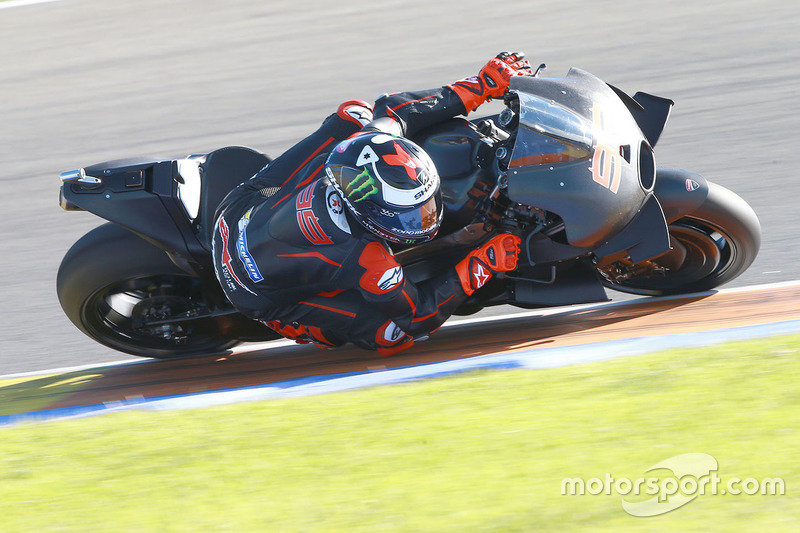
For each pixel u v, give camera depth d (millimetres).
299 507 11141
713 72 28625
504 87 15359
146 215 16172
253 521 10938
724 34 31078
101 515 11461
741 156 23828
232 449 12836
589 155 14391
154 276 17141
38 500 11992
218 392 15219
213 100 32000
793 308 16578
